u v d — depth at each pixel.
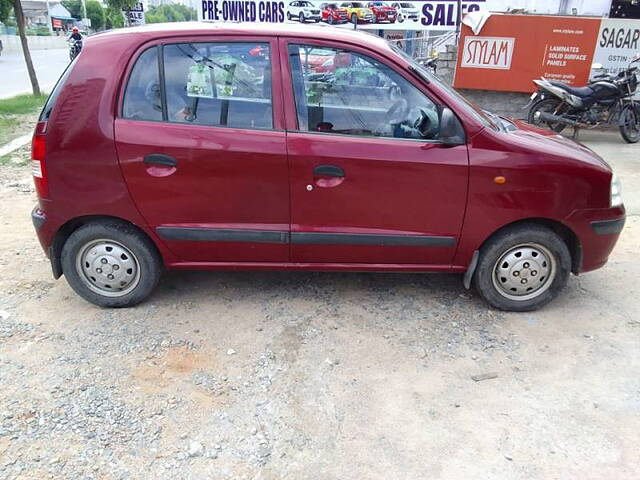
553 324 3.65
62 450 2.53
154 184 3.39
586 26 9.11
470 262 3.64
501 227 3.58
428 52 13.42
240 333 3.49
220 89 3.38
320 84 3.39
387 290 4.06
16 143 8.49
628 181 6.88
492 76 9.71
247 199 3.43
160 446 2.57
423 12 11.63
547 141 3.64
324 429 2.70
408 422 2.75
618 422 2.76
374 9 11.81
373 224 3.50
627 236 5.17
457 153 3.37
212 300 3.89
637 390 3.00
